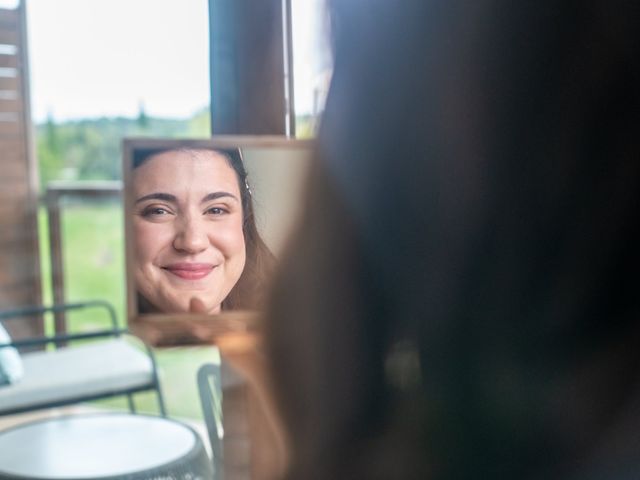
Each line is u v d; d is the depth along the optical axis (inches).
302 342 13.5
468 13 12.1
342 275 13.1
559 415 12.5
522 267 12.2
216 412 30.7
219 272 20.3
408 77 12.4
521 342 12.4
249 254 19.2
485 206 12.2
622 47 12.2
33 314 78.8
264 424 14.6
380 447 12.9
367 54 12.7
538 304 12.3
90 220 76.9
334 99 13.1
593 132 12.2
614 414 12.4
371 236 12.7
